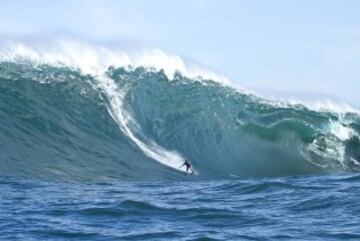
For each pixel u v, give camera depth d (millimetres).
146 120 139375
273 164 138000
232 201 76500
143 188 94875
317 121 145625
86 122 133375
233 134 141125
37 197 79812
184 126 140000
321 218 65250
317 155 141875
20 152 118312
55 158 118562
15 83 136375
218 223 63406
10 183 95312
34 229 59594
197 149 135750
